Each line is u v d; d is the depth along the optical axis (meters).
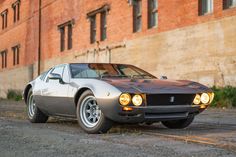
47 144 5.80
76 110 7.23
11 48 37.94
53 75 7.84
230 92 14.51
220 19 15.57
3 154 5.19
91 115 6.95
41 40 31.69
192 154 4.91
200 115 11.48
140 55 20.34
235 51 14.91
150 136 6.49
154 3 19.86
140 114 6.41
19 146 5.70
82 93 7.10
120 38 21.98
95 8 24.31
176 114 6.73
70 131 7.30
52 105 8.06
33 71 32.88
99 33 24.11
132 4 20.91
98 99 6.54
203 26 16.38
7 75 38.84
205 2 16.61
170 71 18.25
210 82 16.00
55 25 29.44
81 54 25.89
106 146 5.55
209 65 16.06
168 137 6.34
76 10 26.67
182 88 6.73
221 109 13.68
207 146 5.46
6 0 39.50
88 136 6.56
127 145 5.61
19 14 36.22
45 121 8.98
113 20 22.64
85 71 7.59
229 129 7.47
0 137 6.53
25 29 34.69
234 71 14.98
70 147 5.52
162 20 18.81
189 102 6.77
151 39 19.53
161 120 6.66
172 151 5.11
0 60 41.22
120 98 6.27
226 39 15.30
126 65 8.02
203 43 16.38
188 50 17.16
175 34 17.92
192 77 16.92
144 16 20.09
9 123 8.82
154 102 6.46
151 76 7.72
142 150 5.21
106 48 23.22
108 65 7.86
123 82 6.67
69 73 7.69
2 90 40.16
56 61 29.23
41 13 31.75
